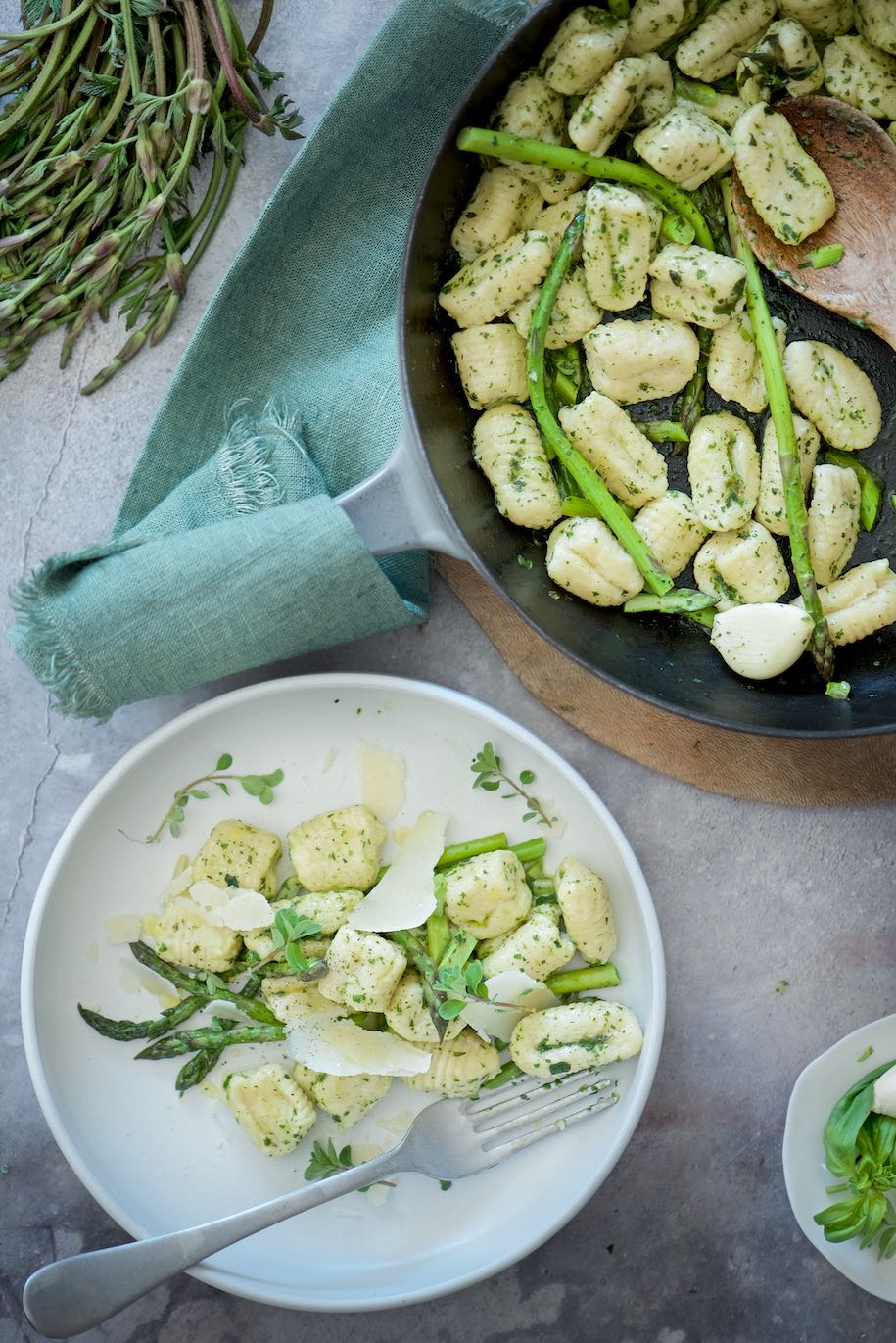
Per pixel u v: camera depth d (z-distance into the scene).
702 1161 0.67
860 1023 0.67
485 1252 0.65
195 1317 0.67
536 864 0.65
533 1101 0.64
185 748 0.65
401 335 0.58
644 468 0.62
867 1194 0.63
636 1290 0.68
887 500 0.64
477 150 0.59
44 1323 0.62
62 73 0.63
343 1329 0.67
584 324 0.62
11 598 0.61
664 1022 0.67
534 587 0.63
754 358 0.62
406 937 0.64
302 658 0.68
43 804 0.68
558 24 0.59
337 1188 0.62
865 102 0.60
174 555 0.61
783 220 0.61
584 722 0.66
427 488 0.60
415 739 0.66
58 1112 0.64
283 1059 0.66
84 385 0.67
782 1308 0.67
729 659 0.62
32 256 0.65
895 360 0.63
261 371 0.65
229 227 0.66
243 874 0.64
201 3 0.63
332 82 0.66
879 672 0.63
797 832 0.67
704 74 0.60
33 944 0.63
